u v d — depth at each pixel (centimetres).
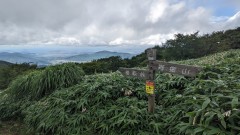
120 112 418
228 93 331
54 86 609
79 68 661
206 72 439
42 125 474
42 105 543
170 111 383
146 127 376
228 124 268
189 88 402
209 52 1725
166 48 1795
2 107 621
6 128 555
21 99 639
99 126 409
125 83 521
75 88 555
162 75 528
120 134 383
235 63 543
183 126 302
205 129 271
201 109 292
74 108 491
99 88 514
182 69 355
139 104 430
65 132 439
